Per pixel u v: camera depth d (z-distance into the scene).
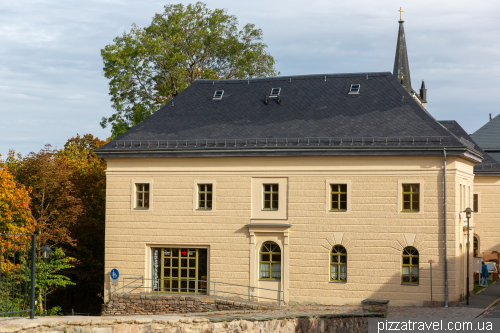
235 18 57.25
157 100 54.97
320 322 21.34
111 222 36.28
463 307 31.55
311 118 35.97
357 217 33.31
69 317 14.11
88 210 46.09
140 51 52.28
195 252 35.47
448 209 32.22
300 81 39.12
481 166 49.12
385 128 34.03
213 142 35.38
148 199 36.06
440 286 32.03
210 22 55.75
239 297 34.53
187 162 35.56
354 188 33.44
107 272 36.12
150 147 35.84
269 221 34.41
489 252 49.16
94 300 49.16
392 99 36.16
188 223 35.41
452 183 32.22
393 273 32.69
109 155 36.16
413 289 32.34
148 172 36.00
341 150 33.31
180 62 53.88
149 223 35.81
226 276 34.78
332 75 38.84
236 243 34.75
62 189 41.09
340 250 33.59
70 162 48.84
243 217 34.78
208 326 16.30
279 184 34.44
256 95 38.81
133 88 54.03
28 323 12.52
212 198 35.16
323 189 33.81
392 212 32.88
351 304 33.06
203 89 40.25
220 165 35.19
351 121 35.09
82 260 45.62
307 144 34.00
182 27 55.47
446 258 32.06
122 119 54.22
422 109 35.59
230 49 56.53
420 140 32.66
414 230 32.56
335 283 33.34
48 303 46.75
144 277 35.59
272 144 34.53
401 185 32.88
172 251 35.81
